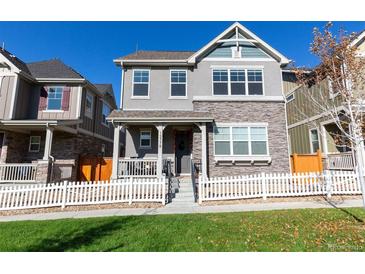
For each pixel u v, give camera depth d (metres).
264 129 14.20
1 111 14.81
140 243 5.22
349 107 6.90
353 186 10.16
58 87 16.70
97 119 19.88
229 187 10.08
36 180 13.20
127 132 14.80
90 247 5.05
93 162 16.28
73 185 9.63
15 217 8.14
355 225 6.14
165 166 13.63
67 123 14.68
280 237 5.45
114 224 6.74
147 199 9.79
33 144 16.14
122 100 14.80
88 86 17.78
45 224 6.91
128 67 15.24
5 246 5.15
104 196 9.70
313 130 16.64
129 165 13.21
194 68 15.07
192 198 10.58
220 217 7.41
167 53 17.19
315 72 8.56
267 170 13.72
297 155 14.14
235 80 14.86
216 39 14.99
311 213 7.51
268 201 9.78
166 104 14.85
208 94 14.62
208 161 13.73
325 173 10.33
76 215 8.22
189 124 14.05
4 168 13.71
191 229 6.12
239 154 13.84
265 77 14.85
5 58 15.13
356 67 7.30
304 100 17.78
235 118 14.28
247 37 15.51
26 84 16.20
